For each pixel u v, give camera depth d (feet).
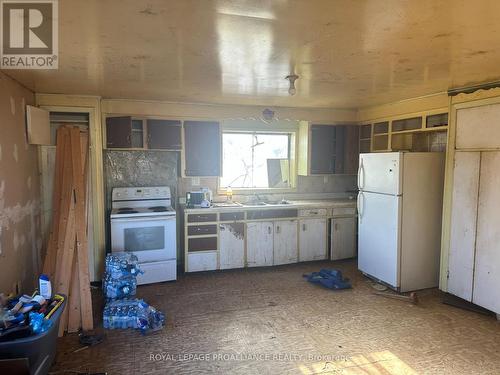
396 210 12.34
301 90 12.22
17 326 6.34
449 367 8.13
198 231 14.39
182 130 14.74
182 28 6.23
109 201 14.56
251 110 15.66
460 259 11.67
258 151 17.02
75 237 9.95
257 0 5.08
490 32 6.46
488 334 9.69
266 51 7.66
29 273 10.73
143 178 14.96
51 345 7.05
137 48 7.41
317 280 13.50
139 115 14.14
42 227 12.27
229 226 14.75
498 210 10.39
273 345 9.09
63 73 9.46
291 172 17.52
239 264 14.98
